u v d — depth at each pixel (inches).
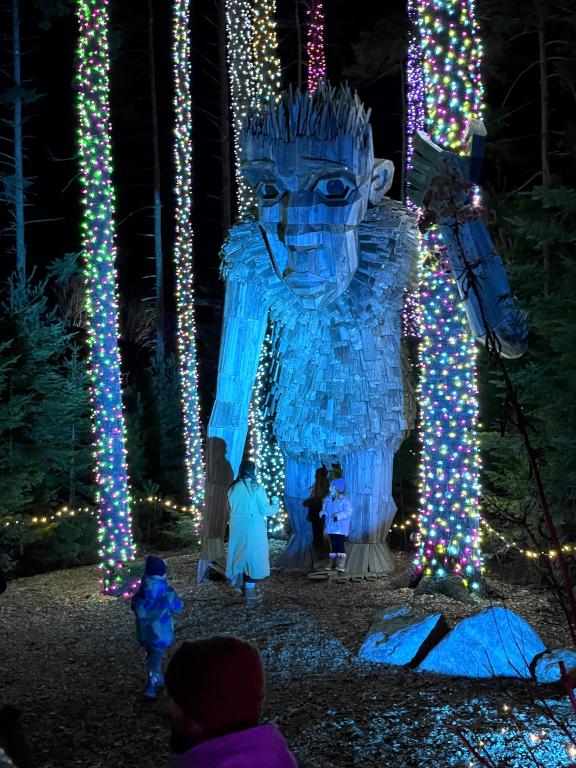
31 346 516.1
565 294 373.7
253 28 542.0
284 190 374.6
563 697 227.6
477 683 246.8
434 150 285.4
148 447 723.4
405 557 467.5
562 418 376.8
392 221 398.3
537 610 323.3
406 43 687.1
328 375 414.9
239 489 381.7
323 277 376.5
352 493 420.8
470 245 300.8
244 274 419.8
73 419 548.4
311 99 374.0
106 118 424.8
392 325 418.6
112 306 426.9
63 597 411.5
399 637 279.9
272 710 233.0
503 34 660.7
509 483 399.5
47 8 697.6
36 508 527.5
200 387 871.1
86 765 205.5
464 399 361.4
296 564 445.1
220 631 328.5
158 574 261.0
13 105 732.7
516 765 185.0
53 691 265.6
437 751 197.2
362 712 226.7
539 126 783.1
